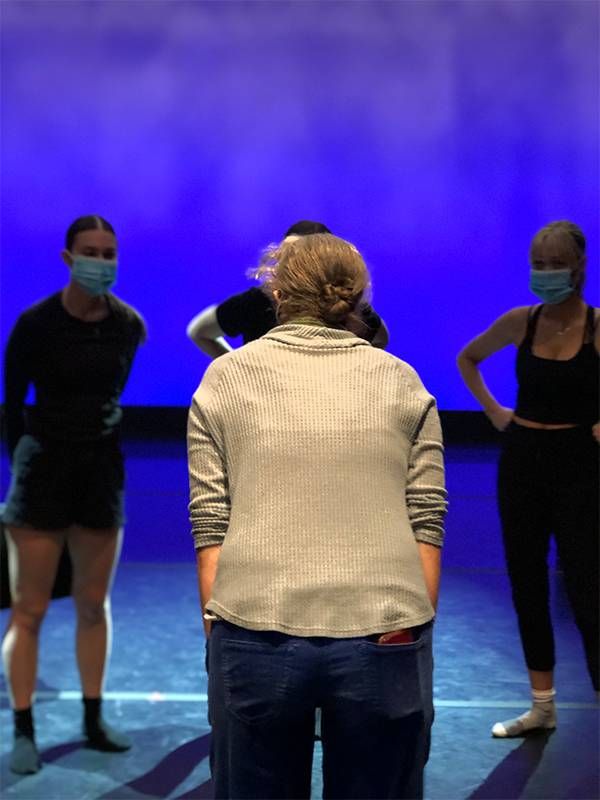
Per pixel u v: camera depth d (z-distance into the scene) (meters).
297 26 7.17
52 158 7.38
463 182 7.19
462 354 2.89
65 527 2.57
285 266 1.62
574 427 2.59
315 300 1.58
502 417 2.93
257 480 1.45
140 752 2.63
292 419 1.46
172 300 7.53
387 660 1.39
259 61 7.24
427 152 7.20
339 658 1.37
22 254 7.45
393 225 7.27
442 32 7.09
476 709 2.86
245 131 7.33
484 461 6.42
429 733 1.50
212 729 1.51
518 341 2.73
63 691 3.01
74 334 2.46
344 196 7.32
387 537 1.43
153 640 3.44
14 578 2.59
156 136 7.38
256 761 1.43
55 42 7.24
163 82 7.30
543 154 7.12
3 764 2.54
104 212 7.46
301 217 7.39
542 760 2.58
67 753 2.62
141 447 7.20
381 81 7.18
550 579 2.77
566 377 2.54
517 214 7.17
